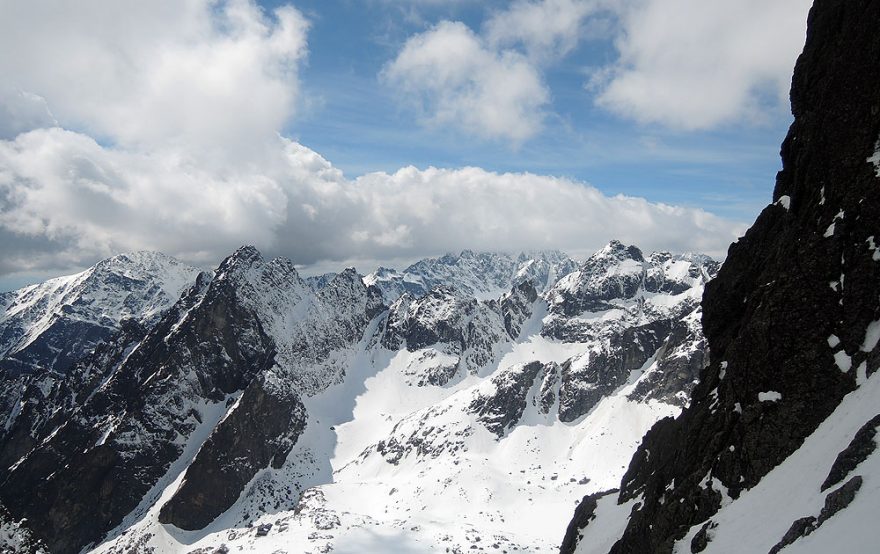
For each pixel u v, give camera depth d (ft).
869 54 234.99
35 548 428.97
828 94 248.32
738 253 301.43
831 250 223.30
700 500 229.04
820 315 219.61
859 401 193.98
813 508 172.76
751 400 230.68
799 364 218.79
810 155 254.68
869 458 168.14
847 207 223.92
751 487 214.07
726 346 285.84
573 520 427.33
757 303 255.09
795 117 281.74
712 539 202.80
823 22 266.16
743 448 222.89
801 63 276.62
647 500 287.89
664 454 334.24
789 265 235.40
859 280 212.64
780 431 214.90
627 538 277.44
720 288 302.66
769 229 287.89
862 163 226.79
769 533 180.55
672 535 231.09
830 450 188.96
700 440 254.27
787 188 285.43
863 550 139.23
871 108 229.66
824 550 150.00
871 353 201.87
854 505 156.04
